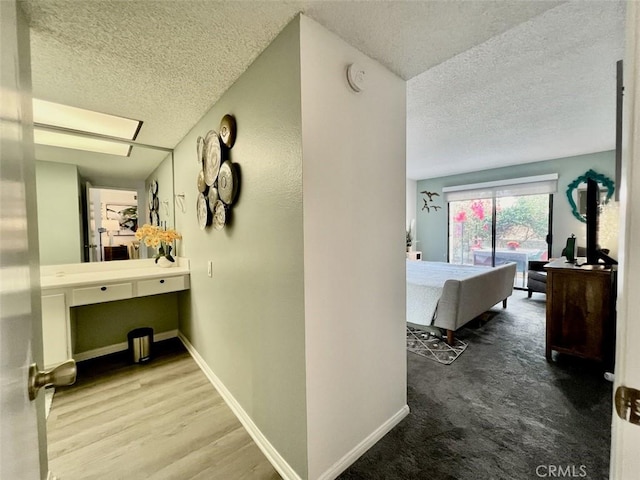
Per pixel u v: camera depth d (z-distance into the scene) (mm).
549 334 2377
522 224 5070
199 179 2119
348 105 1320
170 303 2967
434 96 2367
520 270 5102
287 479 1288
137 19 1151
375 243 1480
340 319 1311
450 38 1297
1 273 421
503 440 1489
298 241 1180
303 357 1186
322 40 1204
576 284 2242
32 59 1398
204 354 2277
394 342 1610
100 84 1644
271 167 1330
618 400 437
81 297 2086
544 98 2408
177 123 2203
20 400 499
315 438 1216
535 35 1605
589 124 3035
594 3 1365
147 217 2807
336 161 1273
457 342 2797
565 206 4539
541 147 3922
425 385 2025
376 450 1436
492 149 4023
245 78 1518
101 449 1469
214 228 1964
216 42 1303
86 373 2260
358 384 1404
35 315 1145
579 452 1400
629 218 422
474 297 2910
